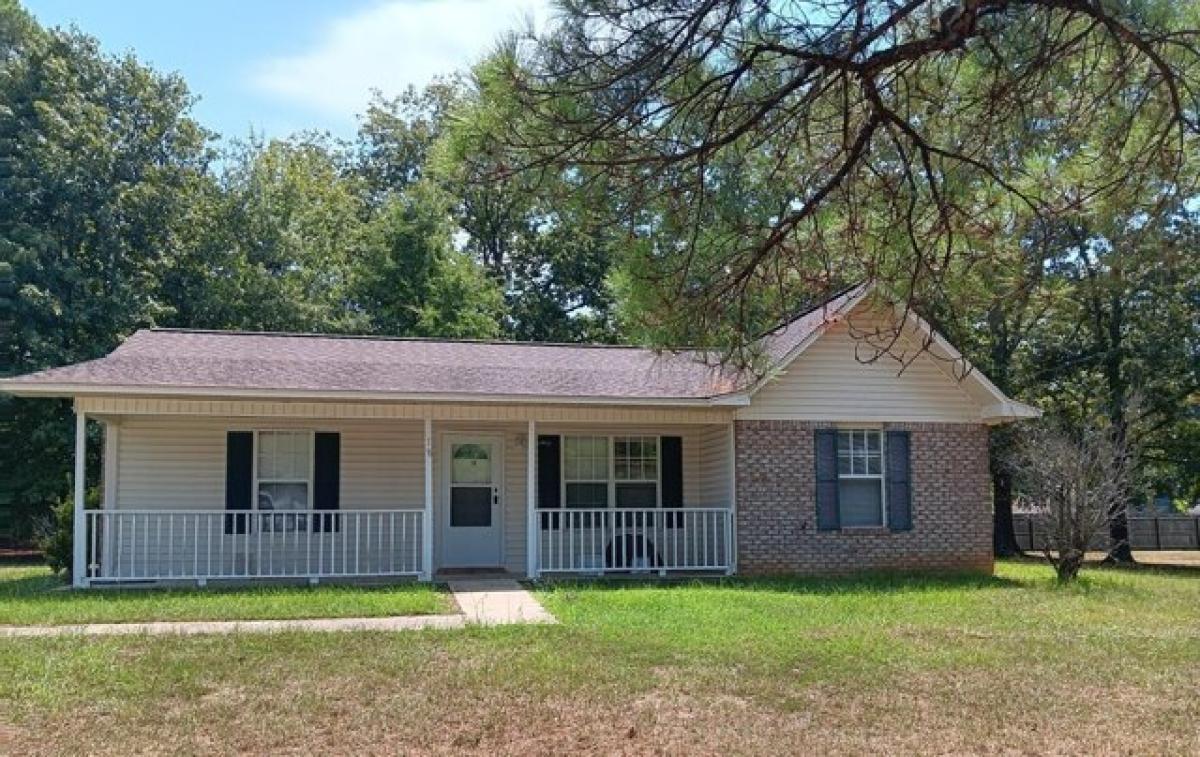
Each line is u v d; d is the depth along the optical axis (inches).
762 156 239.3
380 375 658.8
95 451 1065.5
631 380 699.4
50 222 1127.6
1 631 453.7
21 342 1072.2
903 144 244.2
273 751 282.2
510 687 350.0
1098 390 1077.1
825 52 216.1
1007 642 444.5
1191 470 1115.9
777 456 698.8
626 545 721.0
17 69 1139.3
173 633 446.3
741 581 653.9
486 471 729.6
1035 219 251.3
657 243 242.1
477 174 225.8
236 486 678.5
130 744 286.7
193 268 1214.9
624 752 282.5
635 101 215.6
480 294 1358.3
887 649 422.6
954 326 272.4
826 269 259.9
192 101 1266.0
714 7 208.1
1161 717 320.5
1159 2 200.5
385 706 326.0
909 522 716.7
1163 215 238.4
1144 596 620.4
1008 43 214.7
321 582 634.2
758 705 331.9
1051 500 709.9
